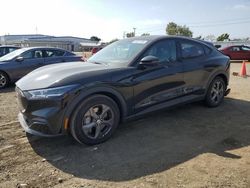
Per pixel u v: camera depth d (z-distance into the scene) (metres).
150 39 5.23
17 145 4.34
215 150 4.19
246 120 5.60
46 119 3.94
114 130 4.54
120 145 4.36
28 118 4.14
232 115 5.92
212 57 6.21
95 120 4.28
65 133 4.05
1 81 9.64
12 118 5.74
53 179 3.38
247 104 6.85
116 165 3.72
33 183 3.29
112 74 4.39
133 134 4.81
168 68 5.17
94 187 3.21
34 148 4.23
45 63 10.41
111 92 4.36
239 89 8.95
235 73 13.25
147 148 4.25
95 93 4.25
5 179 3.37
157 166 3.68
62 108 3.93
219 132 4.94
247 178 3.37
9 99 7.70
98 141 4.34
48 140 4.52
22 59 9.93
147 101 4.88
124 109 4.59
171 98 5.30
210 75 6.11
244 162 3.79
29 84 4.21
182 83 5.46
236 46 25.66
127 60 4.78
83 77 4.14
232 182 3.28
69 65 4.77
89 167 3.67
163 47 5.25
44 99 3.94
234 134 4.84
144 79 4.76
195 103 6.73
